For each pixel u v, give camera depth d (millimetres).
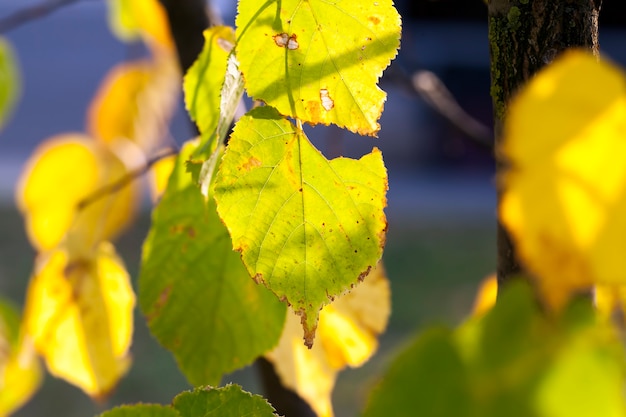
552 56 513
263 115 554
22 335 796
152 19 966
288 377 665
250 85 554
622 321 555
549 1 514
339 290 554
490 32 524
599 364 367
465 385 381
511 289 392
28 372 857
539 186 397
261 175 554
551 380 370
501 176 475
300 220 555
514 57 517
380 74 553
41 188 833
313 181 556
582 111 395
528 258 397
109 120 967
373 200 555
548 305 392
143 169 750
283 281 553
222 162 551
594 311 389
